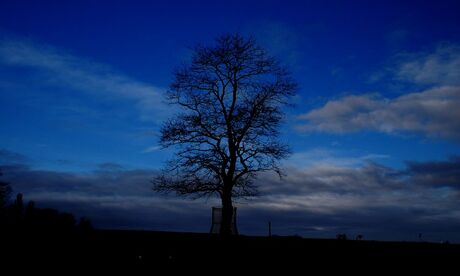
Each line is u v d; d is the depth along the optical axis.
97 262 18.97
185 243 20.38
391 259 21.20
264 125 28.56
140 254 19.58
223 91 29.62
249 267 20.42
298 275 20.47
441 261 21.36
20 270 17.95
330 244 21.41
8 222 21.00
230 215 27.75
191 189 28.31
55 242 18.78
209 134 28.61
